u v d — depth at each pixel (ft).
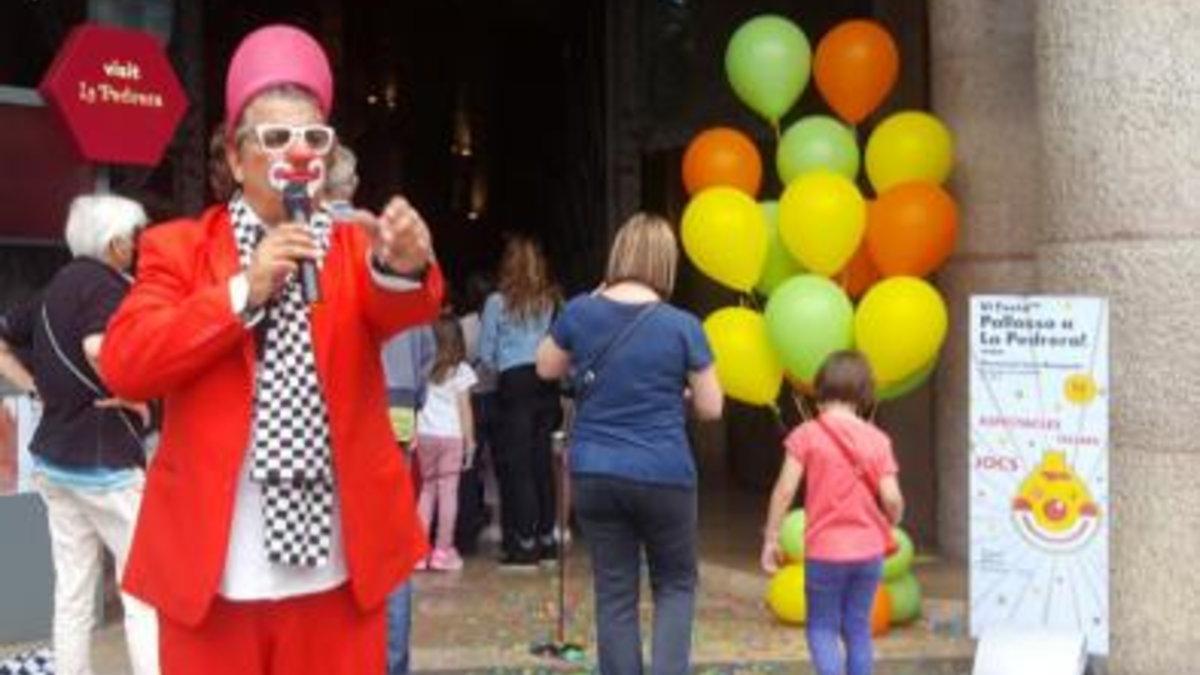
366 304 9.93
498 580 30.01
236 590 9.90
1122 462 21.39
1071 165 21.80
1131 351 21.20
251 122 9.86
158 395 9.79
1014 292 28.45
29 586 24.34
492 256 57.93
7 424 24.17
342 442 9.92
